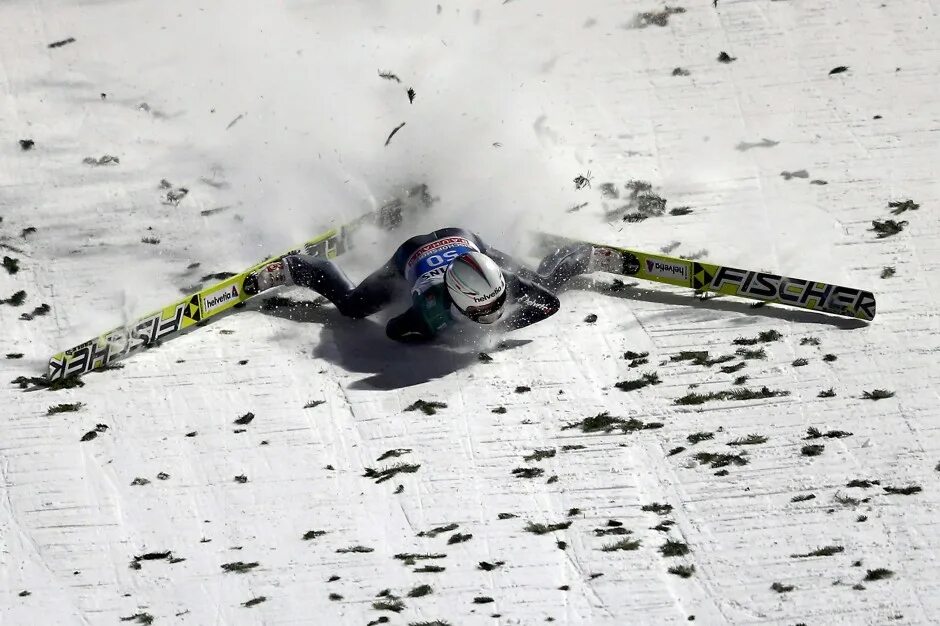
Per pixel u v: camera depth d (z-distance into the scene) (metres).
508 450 39.50
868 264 47.88
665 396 41.47
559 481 38.22
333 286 45.19
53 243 51.66
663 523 36.53
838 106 58.16
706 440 39.50
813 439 39.28
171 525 37.50
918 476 37.53
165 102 61.28
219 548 36.59
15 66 63.97
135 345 44.53
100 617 34.53
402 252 44.81
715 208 52.16
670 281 46.28
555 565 35.28
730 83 60.56
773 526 36.22
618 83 61.44
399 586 34.84
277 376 43.34
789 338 44.00
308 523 37.22
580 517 36.91
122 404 42.31
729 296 46.66
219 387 42.91
